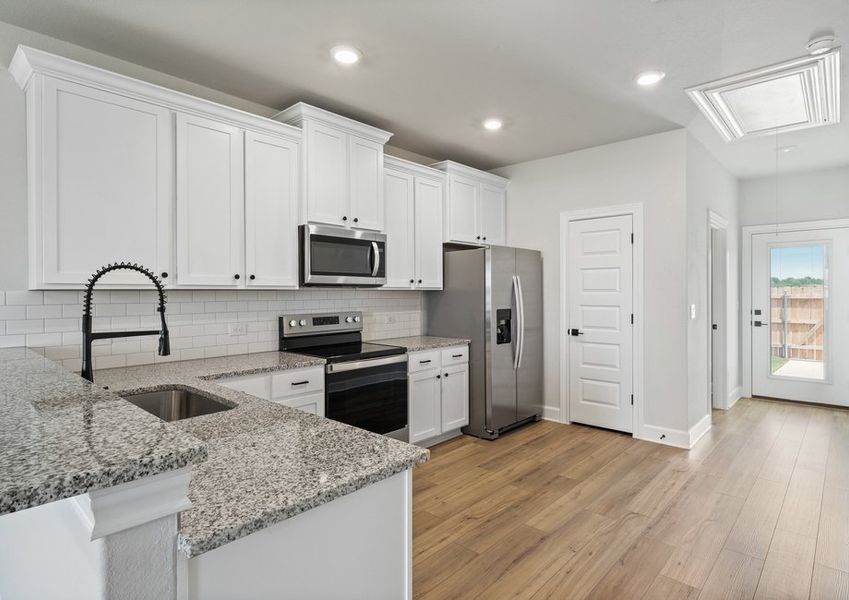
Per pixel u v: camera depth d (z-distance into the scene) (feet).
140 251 7.75
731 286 17.33
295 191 9.94
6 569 4.09
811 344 17.07
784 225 17.42
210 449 3.85
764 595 6.32
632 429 13.21
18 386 4.00
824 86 9.77
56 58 6.83
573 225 14.40
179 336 9.18
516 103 10.69
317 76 9.31
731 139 13.26
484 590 6.47
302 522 3.09
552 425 14.37
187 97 8.21
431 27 7.62
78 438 2.43
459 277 13.69
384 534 3.64
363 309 12.88
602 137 13.07
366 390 10.49
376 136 11.46
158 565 2.31
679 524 8.21
